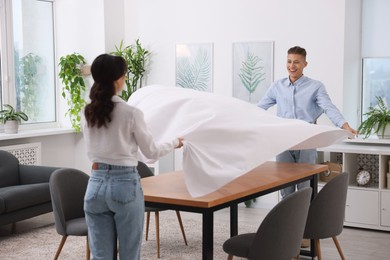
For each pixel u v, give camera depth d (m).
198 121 3.66
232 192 3.49
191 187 3.38
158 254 4.86
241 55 6.95
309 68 6.56
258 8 6.81
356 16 6.64
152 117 3.80
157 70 7.54
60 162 7.67
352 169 6.09
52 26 7.77
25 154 6.86
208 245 3.27
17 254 4.88
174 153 7.46
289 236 3.35
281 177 4.09
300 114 5.25
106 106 3.00
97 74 3.05
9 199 5.30
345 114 6.45
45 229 5.81
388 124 5.99
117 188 3.03
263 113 3.98
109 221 3.16
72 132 7.74
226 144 3.57
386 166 5.87
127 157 3.06
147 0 7.54
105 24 7.48
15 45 7.18
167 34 7.44
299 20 6.57
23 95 7.33
